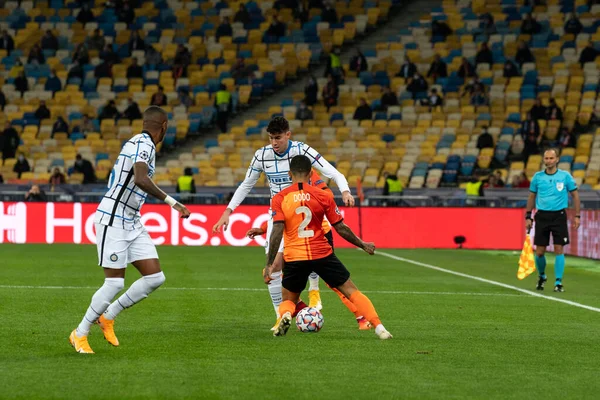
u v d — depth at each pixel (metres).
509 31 134.62
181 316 39.00
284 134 34.91
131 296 29.81
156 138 29.55
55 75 128.88
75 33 140.12
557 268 53.38
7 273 59.31
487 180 98.81
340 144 116.88
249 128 121.56
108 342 31.08
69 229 94.25
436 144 115.94
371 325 35.62
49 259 71.62
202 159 117.06
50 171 116.25
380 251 88.94
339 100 124.94
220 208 93.50
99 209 28.98
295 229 32.31
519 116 118.94
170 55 135.12
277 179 35.62
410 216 94.06
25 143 119.69
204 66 131.25
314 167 35.66
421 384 24.80
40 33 140.62
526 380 25.62
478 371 26.89
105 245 28.80
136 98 127.75
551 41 131.00
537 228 53.69
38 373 25.64
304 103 122.19
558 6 137.88
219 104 120.00
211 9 142.62
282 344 31.42
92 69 132.12
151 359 28.11
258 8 142.38
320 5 142.50
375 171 112.25
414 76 123.75
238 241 93.06
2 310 40.41
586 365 28.20
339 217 31.88
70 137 121.56
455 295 49.84
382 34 138.00
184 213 28.34
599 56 127.25
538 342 32.88
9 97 128.00
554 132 115.94
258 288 51.62
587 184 107.50
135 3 143.88
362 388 24.11
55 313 39.50
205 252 82.62
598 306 45.53
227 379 25.05
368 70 131.25
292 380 25.03
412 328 36.31
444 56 132.00
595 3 137.12
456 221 93.38
